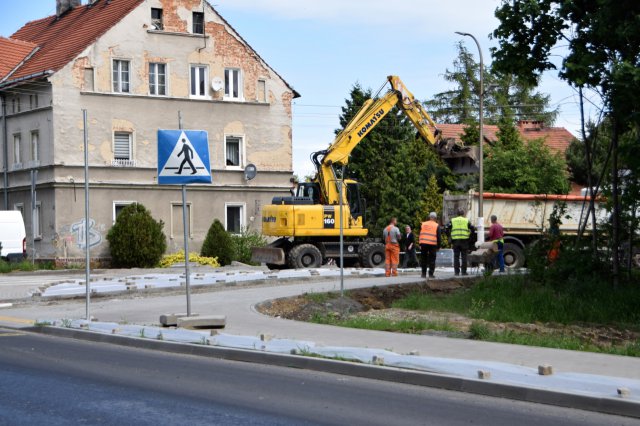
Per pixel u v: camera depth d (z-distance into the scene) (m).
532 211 36.50
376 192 55.75
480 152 37.34
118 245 39.72
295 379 11.20
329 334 14.61
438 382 10.62
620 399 9.10
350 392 10.31
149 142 43.44
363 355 12.04
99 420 8.71
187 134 16.14
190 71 44.78
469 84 77.69
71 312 19.17
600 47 20.86
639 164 20.17
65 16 51.03
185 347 13.65
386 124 57.09
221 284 25.20
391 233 28.30
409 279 26.06
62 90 41.25
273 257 34.88
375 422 8.68
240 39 46.12
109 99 42.38
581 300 20.31
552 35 21.84
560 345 14.59
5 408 9.29
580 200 36.56
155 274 33.19
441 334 16.03
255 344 13.32
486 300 21.45
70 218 41.34
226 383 10.88
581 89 21.77
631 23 19.39
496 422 8.70
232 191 45.59
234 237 42.91
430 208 48.78
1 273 36.28
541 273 23.25
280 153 47.28
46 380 11.05
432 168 54.62
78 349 14.09
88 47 41.84
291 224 34.66
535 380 10.29
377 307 22.16
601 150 23.72
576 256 22.47
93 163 41.91
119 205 42.66
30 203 43.22
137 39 43.16
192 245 44.44
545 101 77.12
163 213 43.72
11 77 44.75
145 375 11.48
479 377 10.46
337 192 35.47
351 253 35.81
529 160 51.66
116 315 18.08
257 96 46.66
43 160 41.88
